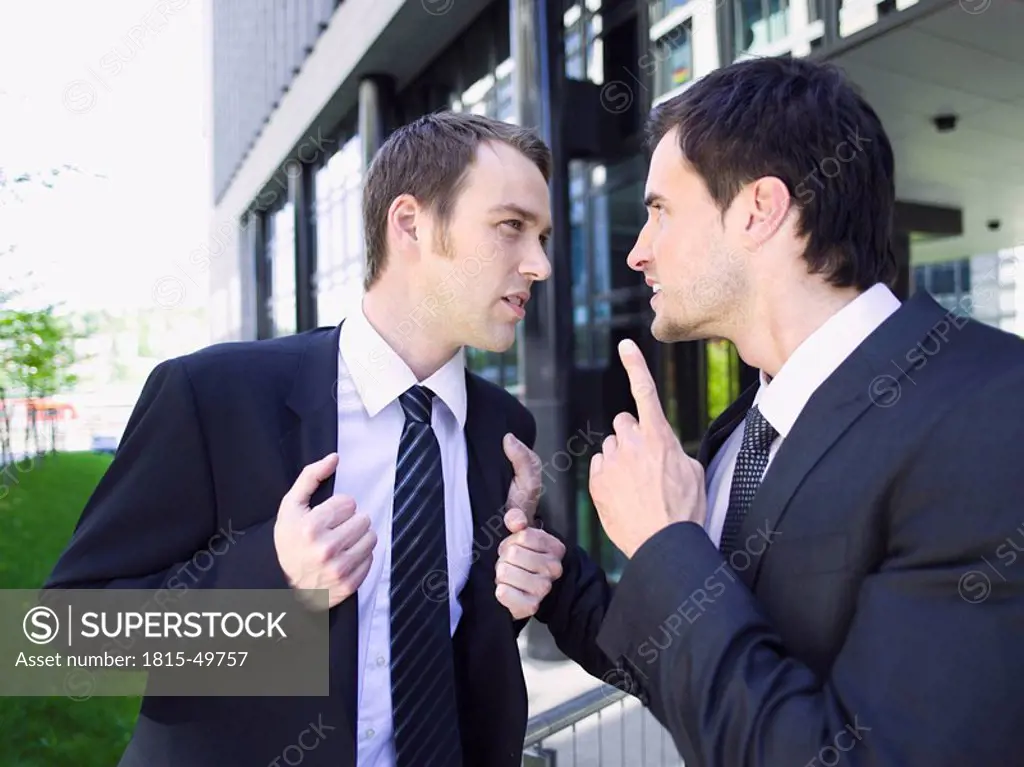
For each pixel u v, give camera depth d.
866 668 0.67
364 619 1.08
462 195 1.12
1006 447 0.67
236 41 17.61
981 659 0.63
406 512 1.09
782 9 4.45
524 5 5.00
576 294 5.88
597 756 3.14
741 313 0.95
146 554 0.99
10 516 4.97
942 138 6.00
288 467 1.05
